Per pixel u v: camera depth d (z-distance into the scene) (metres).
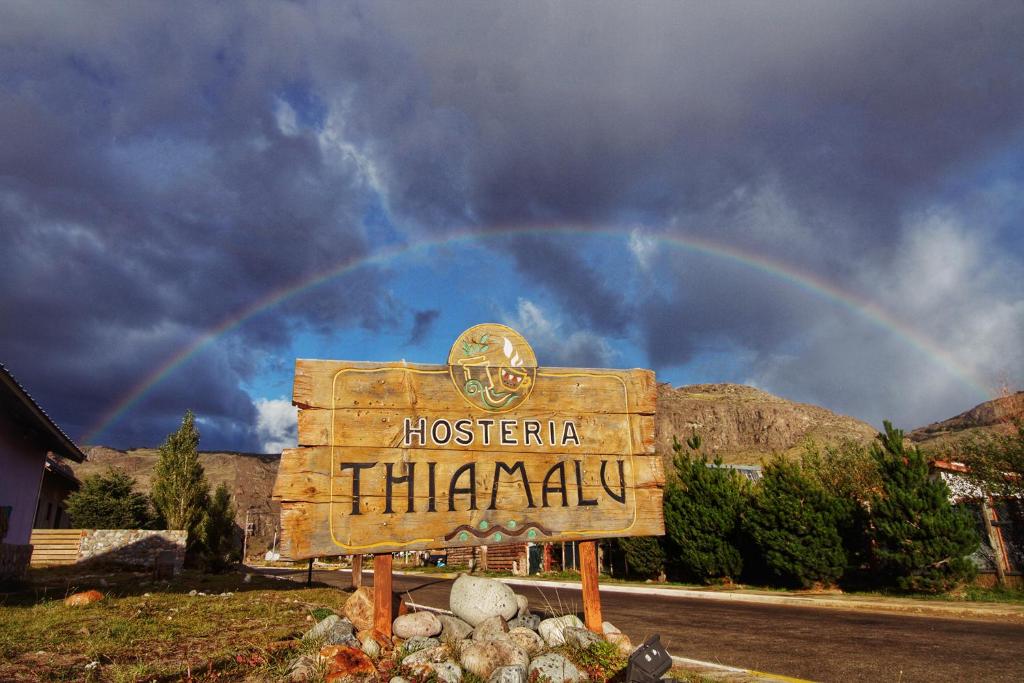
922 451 17.72
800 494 17.67
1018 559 15.80
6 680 5.02
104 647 6.23
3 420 14.84
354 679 5.44
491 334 7.75
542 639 6.81
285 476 6.73
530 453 7.52
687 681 6.17
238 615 8.92
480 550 38.56
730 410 197.00
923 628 10.30
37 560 20.30
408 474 7.09
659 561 22.08
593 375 7.98
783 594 16.17
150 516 34.72
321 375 7.10
